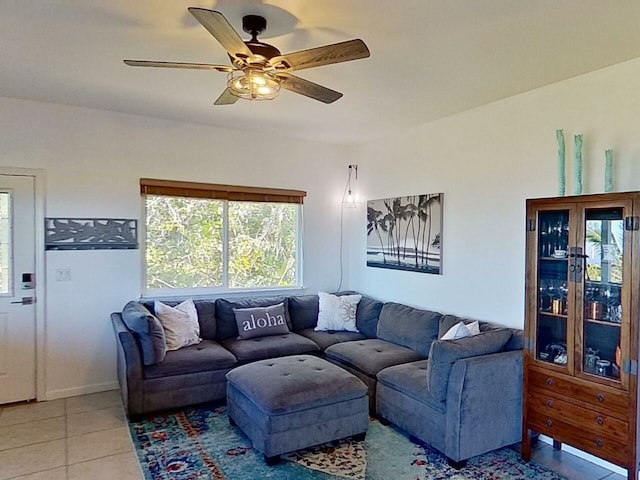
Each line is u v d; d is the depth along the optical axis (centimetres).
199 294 457
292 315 473
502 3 206
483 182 376
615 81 283
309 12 216
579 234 262
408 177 461
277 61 212
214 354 371
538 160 330
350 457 287
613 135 284
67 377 392
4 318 369
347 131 471
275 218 508
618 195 242
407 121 428
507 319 355
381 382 342
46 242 382
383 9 212
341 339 440
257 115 412
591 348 259
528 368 290
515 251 349
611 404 245
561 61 276
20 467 270
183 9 214
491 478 265
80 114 393
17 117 370
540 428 283
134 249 419
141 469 269
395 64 282
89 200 398
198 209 459
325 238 534
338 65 283
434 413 291
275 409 271
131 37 246
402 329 412
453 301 405
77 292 395
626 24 225
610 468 277
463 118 396
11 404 371
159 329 350
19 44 256
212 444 302
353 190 546
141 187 420
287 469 271
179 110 398
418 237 445
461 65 283
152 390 341
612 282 250
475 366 276
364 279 528
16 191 371
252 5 210
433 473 269
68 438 309
